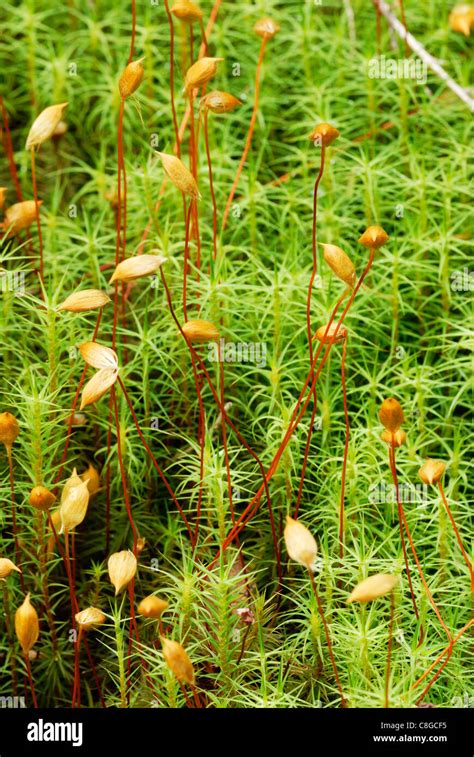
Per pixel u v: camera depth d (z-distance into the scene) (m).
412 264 0.39
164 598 0.37
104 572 0.37
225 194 0.41
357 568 0.36
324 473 0.37
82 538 0.38
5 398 0.37
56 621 0.37
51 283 0.39
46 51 0.43
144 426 0.38
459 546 0.36
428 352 0.39
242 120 0.42
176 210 0.41
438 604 0.35
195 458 0.36
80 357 0.38
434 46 0.44
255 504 0.36
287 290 0.38
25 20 0.43
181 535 0.37
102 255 0.40
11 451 0.36
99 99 0.44
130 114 0.43
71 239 0.41
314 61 0.44
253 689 0.36
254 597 0.36
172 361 0.38
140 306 0.40
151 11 0.44
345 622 0.35
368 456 0.37
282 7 0.46
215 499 0.36
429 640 0.35
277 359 0.38
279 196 0.41
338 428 0.38
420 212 0.40
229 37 0.44
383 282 0.39
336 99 0.43
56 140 0.41
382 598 0.36
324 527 0.37
